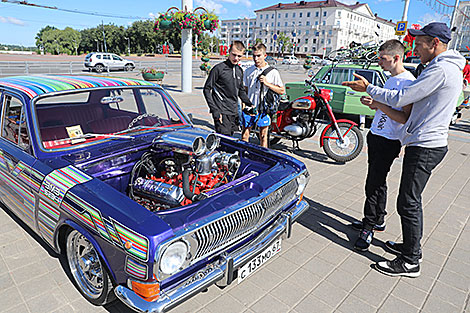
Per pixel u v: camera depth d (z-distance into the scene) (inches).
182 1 520.4
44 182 97.9
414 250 116.2
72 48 4527.6
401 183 113.7
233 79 185.3
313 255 131.2
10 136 123.1
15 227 140.7
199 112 409.4
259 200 93.0
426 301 107.8
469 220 163.6
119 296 77.6
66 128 118.7
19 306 98.2
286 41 3474.4
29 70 871.1
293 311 101.3
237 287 111.0
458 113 406.3
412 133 107.8
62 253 106.9
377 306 105.0
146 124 140.3
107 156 109.6
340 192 192.5
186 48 548.1
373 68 338.3
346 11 3508.9
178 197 101.2
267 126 215.8
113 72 973.2
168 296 76.6
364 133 335.6
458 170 240.5
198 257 82.7
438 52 104.5
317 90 230.5
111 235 77.6
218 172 115.7
